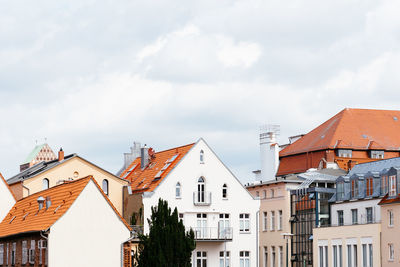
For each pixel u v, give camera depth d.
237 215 86.31
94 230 65.56
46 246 64.75
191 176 85.00
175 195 84.12
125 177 96.06
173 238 67.94
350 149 111.00
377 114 117.81
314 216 91.31
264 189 101.62
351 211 86.06
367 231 79.00
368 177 84.19
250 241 86.38
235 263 85.50
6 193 84.62
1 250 80.81
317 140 113.69
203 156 86.00
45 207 71.56
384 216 77.19
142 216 82.50
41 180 86.75
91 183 66.00
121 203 88.25
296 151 115.75
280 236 97.06
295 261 94.00
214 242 84.75
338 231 83.94
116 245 66.00
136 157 104.31
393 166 84.50
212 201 85.44
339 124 114.00
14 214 81.25
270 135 121.06
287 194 96.50
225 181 86.38
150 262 67.19
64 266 64.25
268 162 120.06
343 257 82.88
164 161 89.25
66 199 67.56
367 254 78.94
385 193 80.19
